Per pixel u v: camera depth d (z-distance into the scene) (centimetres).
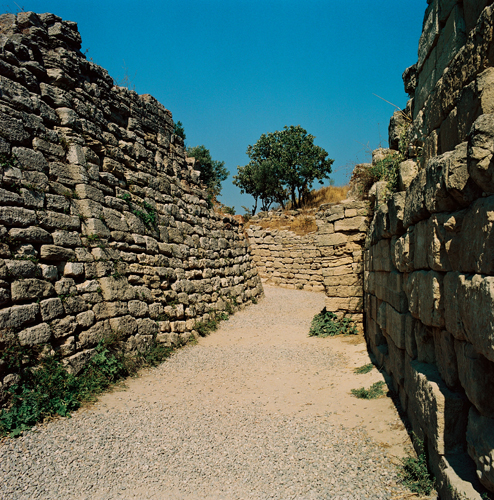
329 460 416
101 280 735
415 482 350
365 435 466
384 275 636
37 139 688
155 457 430
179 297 987
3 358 512
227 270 1354
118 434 479
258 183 3462
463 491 275
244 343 977
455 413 320
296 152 3394
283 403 589
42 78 757
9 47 689
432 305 355
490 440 253
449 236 311
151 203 969
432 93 440
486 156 245
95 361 648
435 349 384
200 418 532
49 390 539
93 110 835
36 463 411
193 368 768
